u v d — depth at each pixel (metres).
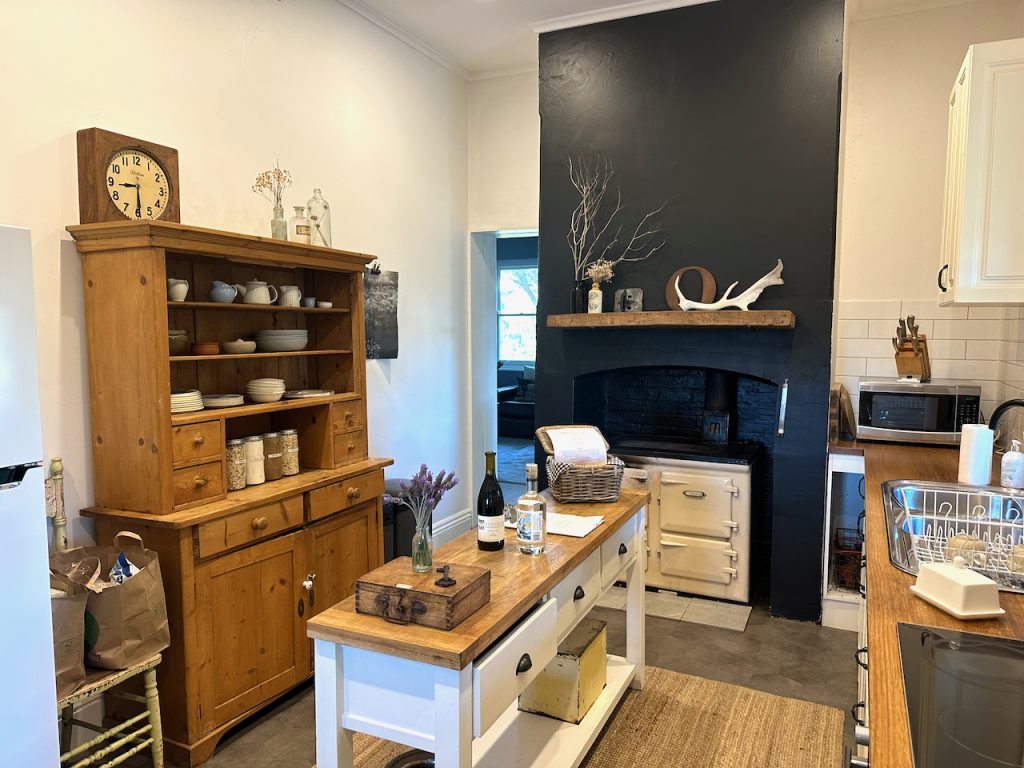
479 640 1.55
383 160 4.18
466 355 5.14
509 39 4.38
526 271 11.29
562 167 4.14
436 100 4.66
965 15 3.83
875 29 4.01
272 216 3.37
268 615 2.77
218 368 3.05
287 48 3.46
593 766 2.47
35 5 2.38
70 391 2.50
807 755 2.53
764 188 3.65
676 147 3.84
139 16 2.74
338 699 1.67
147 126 2.78
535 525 2.08
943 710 1.11
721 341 3.78
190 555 2.43
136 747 2.27
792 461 3.65
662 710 2.83
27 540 1.82
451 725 1.53
